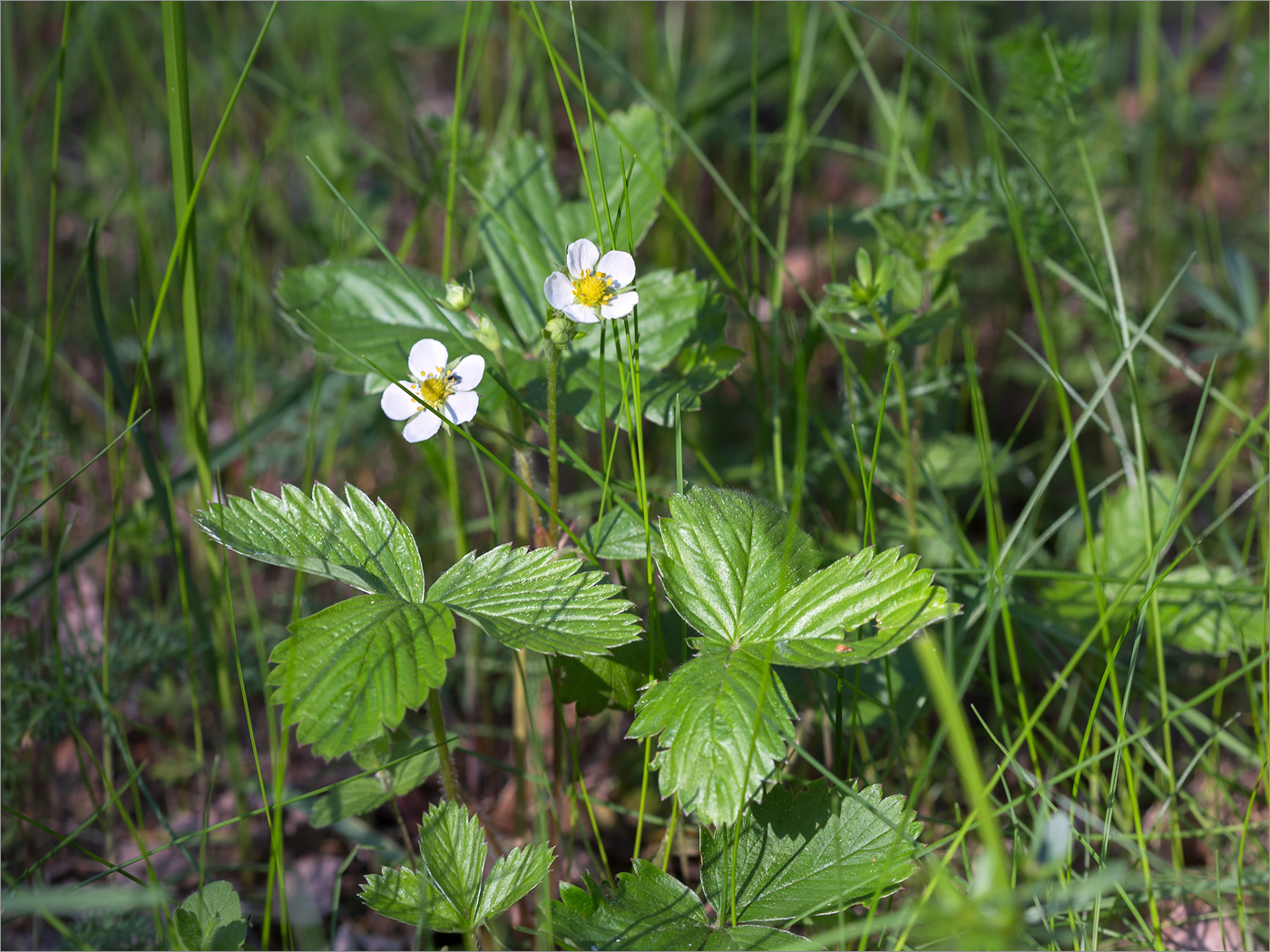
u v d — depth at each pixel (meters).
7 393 0.44
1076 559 0.43
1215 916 0.34
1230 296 0.51
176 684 0.43
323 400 0.46
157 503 0.37
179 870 0.39
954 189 0.42
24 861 0.38
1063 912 0.33
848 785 0.32
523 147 0.39
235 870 0.39
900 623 0.30
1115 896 0.34
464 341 0.33
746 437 0.49
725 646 0.31
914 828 0.31
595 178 0.40
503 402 0.35
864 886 0.31
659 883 0.31
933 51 0.52
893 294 0.40
